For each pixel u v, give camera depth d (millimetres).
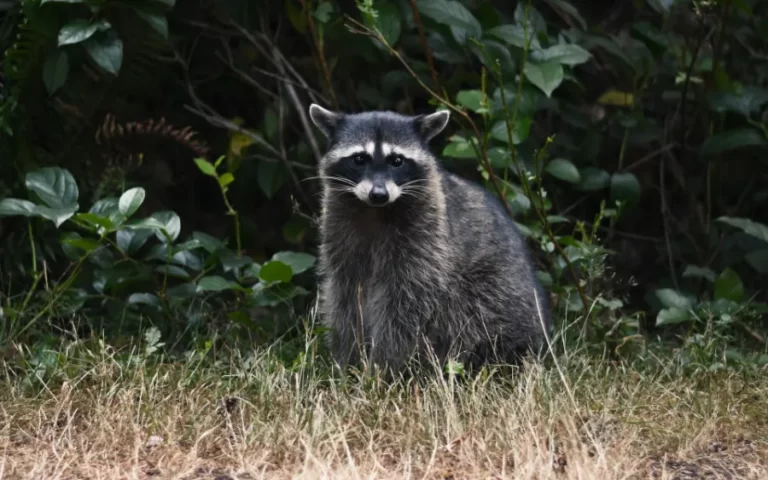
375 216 9172
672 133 12523
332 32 11195
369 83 12094
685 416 7863
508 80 10586
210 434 7379
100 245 9758
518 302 9484
